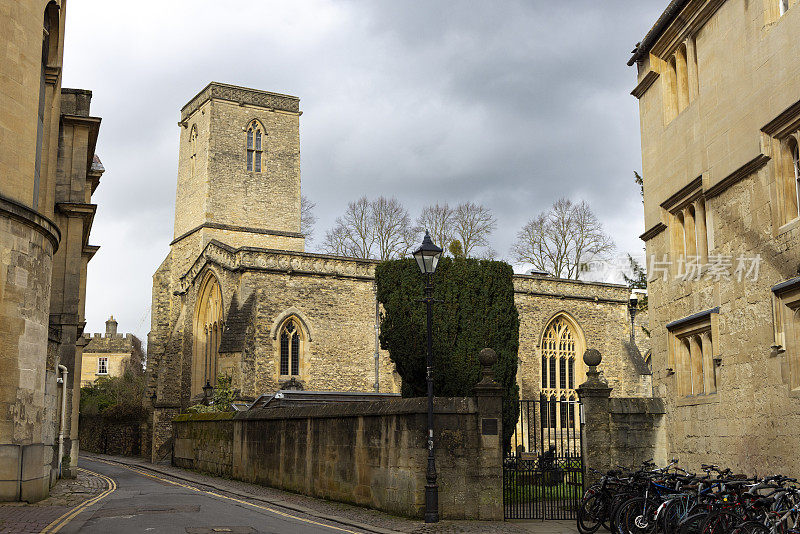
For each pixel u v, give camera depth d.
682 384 16.59
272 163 49.75
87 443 54.44
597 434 16.53
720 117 14.88
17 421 16.48
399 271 21.39
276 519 15.42
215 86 48.41
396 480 16.50
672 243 17.11
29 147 17.58
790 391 12.72
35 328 17.17
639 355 44.84
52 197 20.64
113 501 17.89
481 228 60.06
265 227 48.84
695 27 15.85
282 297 36.50
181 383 43.66
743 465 14.03
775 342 13.02
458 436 15.83
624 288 45.41
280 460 22.53
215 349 40.31
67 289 25.72
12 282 16.47
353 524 15.09
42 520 13.95
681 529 11.60
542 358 43.00
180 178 51.28
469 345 20.59
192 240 47.56
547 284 43.31
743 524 10.81
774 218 13.18
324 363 36.84
